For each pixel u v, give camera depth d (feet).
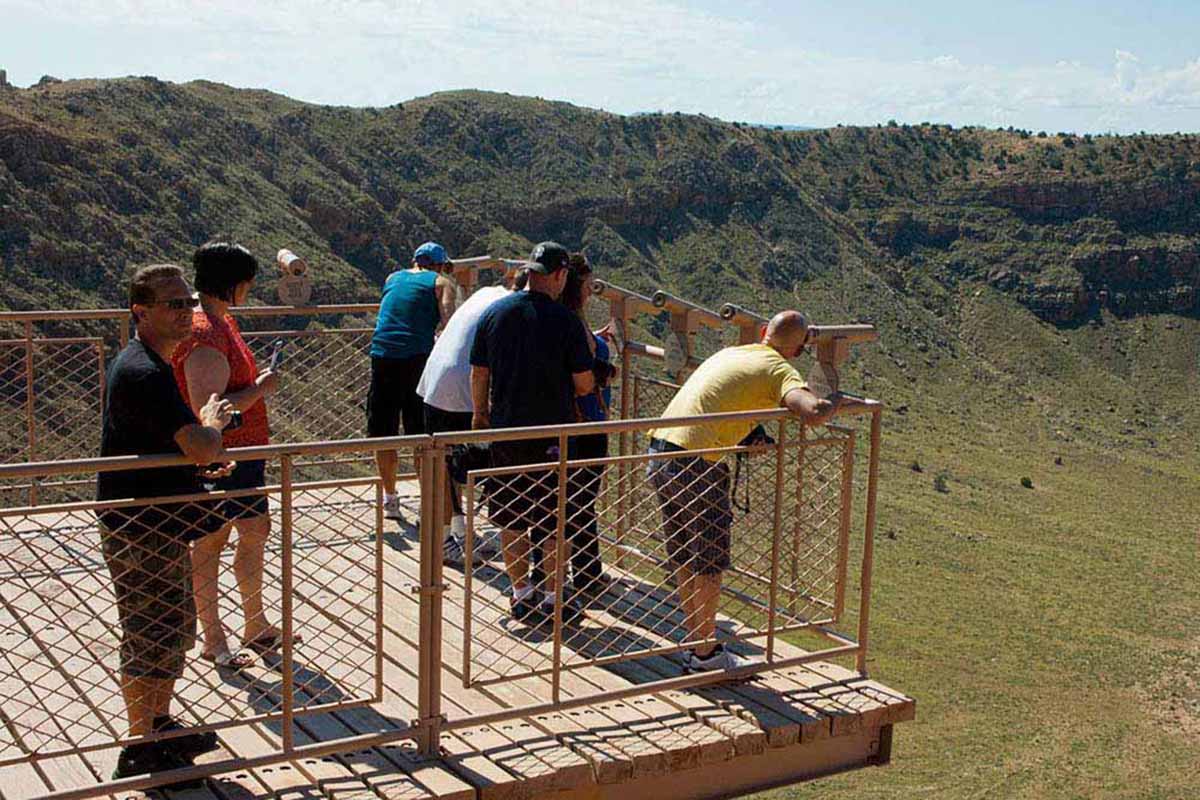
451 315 20.92
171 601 11.97
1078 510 231.09
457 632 16.43
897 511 204.85
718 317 19.49
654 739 13.74
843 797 93.91
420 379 20.39
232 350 13.94
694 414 15.14
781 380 15.02
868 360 325.01
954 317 363.15
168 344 11.81
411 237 279.08
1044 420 316.19
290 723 12.09
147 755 11.89
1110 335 368.89
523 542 16.43
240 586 14.47
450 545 19.35
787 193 366.84
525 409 16.05
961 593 162.40
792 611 16.14
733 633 17.01
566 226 320.70
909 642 136.87
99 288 177.68
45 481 22.24
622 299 20.34
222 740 12.88
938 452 264.72
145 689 11.84
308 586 17.69
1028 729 114.52
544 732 13.78
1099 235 382.01
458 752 13.06
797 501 15.84
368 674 13.64
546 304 16.28
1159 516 236.22
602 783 13.07
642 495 20.17
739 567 16.97
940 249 381.60
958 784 99.04
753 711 14.71
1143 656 143.02
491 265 23.75
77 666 14.69
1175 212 387.96
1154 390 348.18
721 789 14.62
